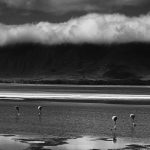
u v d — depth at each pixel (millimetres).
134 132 39531
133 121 45625
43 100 95500
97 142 33812
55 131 39938
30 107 72625
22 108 70312
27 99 100688
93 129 41500
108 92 155375
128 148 31047
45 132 39375
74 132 39375
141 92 157125
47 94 132500
